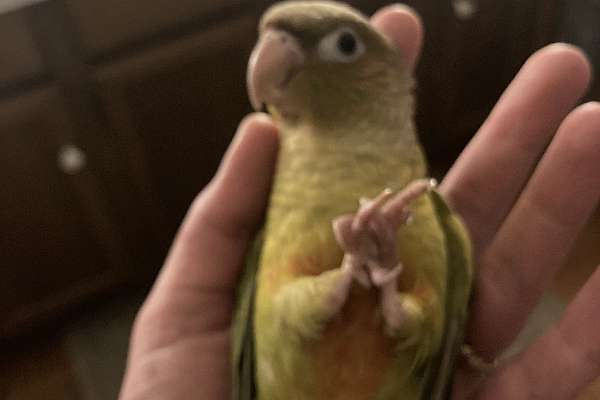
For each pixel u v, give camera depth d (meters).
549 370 0.26
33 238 0.45
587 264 0.47
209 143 0.47
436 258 0.23
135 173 0.45
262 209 0.28
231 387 0.28
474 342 0.27
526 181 0.28
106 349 0.49
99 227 0.47
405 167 0.24
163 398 0.28
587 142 0.25
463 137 0.56
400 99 0.25
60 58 0.39
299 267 0.23
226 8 0.42
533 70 0.27
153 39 0.41
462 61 0.50
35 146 0.41
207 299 0.29
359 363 0.23
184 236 0.29
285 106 0.25
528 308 0.27
